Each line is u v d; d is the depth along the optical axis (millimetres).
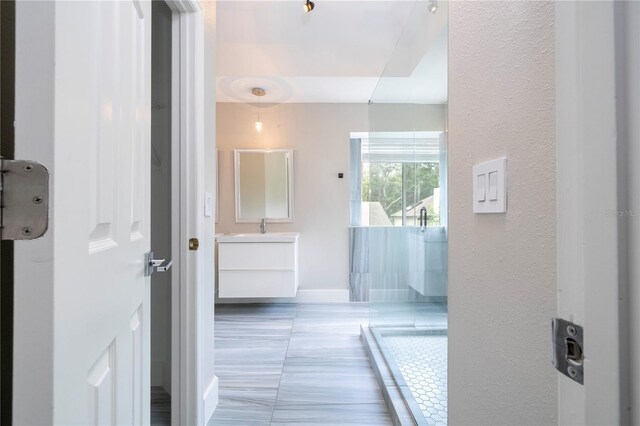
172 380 1385
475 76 721
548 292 484
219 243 3170
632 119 307
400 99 2475
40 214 428
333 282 3609
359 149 3715
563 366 379
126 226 765
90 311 568
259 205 3604
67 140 486
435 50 2055
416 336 2141
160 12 1686
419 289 2160
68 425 489
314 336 2586
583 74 352
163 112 1709
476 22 718
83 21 544
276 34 2816
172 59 1390
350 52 2854
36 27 434
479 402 699
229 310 3291
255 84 3086
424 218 2164
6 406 447
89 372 580
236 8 2707
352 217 3678
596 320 331
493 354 644
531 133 522
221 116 3590
